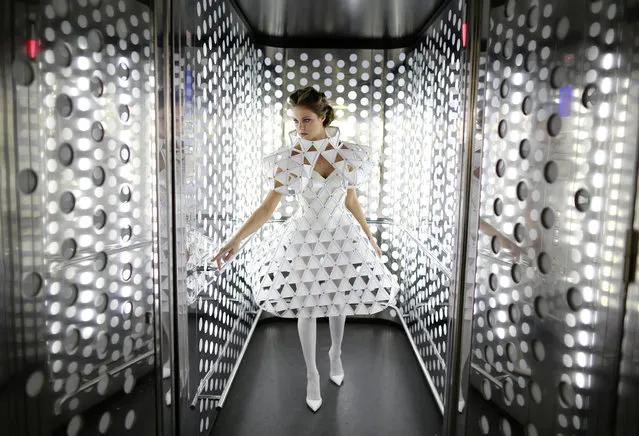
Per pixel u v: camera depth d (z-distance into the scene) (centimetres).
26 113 88
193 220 162
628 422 108
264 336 322
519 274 129
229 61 220
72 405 102
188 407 160
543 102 118
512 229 131
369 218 327
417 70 280
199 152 168
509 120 130
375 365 279
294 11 254
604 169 108
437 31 236
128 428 123
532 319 126
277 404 231
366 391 246
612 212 108
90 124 104
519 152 127
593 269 112
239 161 246
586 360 114
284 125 314
